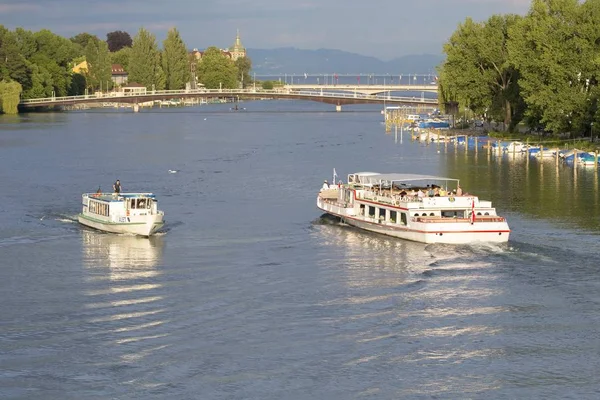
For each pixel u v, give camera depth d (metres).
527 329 152.62
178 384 133.62
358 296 169.50
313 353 143.62
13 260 196.75
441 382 134.62
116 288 175.38
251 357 142.25
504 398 130.25
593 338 148.88
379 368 138.75
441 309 162.00
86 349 145.00
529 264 188.88
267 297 169.50
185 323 156.00
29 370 137.88
